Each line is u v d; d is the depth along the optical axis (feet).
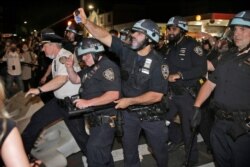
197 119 10.94
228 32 15.47
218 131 9.92
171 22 13.61
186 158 12.89
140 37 10.11
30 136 12.58
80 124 12.57
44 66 21.71
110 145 10.48
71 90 12.20
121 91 10.94
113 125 10.19
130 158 11.20
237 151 9.48
